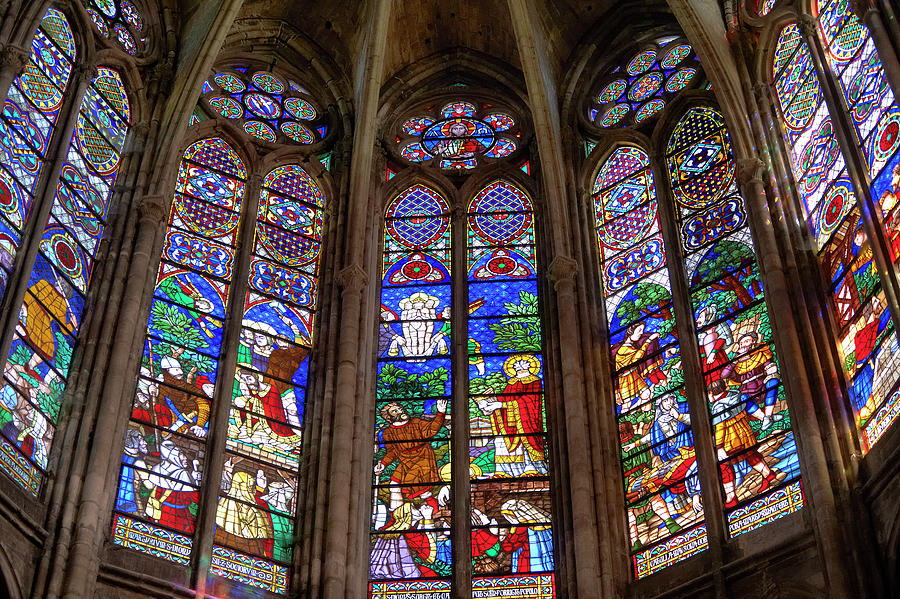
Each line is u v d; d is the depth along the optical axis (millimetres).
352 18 25719
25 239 18453
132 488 18484
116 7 23266
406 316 22688
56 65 20984
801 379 18109
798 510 17703
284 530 19391
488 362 21984
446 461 20750
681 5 22953
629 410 20766
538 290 22828
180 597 17781
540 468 20578
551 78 25281
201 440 19688
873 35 17938
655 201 22984
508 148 25516
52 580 16469
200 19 23734
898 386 16750
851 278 18484
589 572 18484
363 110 23578
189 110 22359
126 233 20547
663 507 19328
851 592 16109
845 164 19109
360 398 20703
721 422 19562
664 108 23875
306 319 22125
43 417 17844
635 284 22172
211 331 21000
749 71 22484
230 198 23000
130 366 19125
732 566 17750
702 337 20656
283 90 25516
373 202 23906
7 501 16219
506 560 19625
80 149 20688
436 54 26469
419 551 19766
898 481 16078
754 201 20438
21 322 17953
